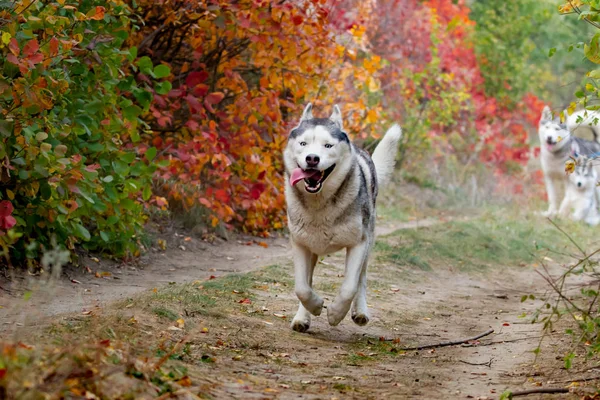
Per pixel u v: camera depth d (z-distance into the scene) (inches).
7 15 323.0
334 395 219.5
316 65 525.0
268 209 536.4
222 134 474.0
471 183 841.5
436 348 304.7
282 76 493.0
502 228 641.0
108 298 330.3
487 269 514.6
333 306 299.3
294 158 301.6
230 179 482.6
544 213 756.0
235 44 491.8
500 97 949.8
